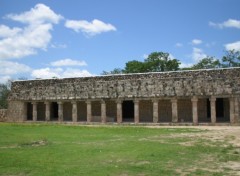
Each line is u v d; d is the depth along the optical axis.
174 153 19.14
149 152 19.38
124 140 26.42
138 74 50.34
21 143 24.27
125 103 58.06
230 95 44.22
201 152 19.66
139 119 53.78
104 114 51.94
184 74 47.41
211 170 14.74
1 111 62.50
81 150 20.41
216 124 44.53
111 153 19.12
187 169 14.94
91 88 53.09
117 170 14.43
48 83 56.78
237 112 43.84
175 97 47.34
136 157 17.72
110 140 26.64
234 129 36.72
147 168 14.94
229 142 24.59
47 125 46.34
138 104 49.97
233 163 16.34
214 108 45.12
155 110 48.50
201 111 50.19
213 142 24.62
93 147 21.89
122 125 48.19
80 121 55.03
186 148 21.20
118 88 51.16
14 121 59.31
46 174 13.59
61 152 19.62
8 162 16.20
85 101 53.41
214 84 45.31
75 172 13.95
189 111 50.78
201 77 46.28
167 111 52.19
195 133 32.19
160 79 48.72
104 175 13.45
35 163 15.99
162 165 15.73
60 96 55.28
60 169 14.59
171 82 47.94
